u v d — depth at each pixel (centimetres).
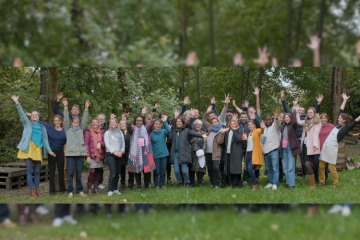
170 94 1134
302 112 602
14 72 955
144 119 607
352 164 720
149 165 535
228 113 655
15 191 580
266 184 591
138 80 1201
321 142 544
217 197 470
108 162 525
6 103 828
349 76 1386
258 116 610
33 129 510
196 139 569
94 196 515
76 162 523
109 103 956
